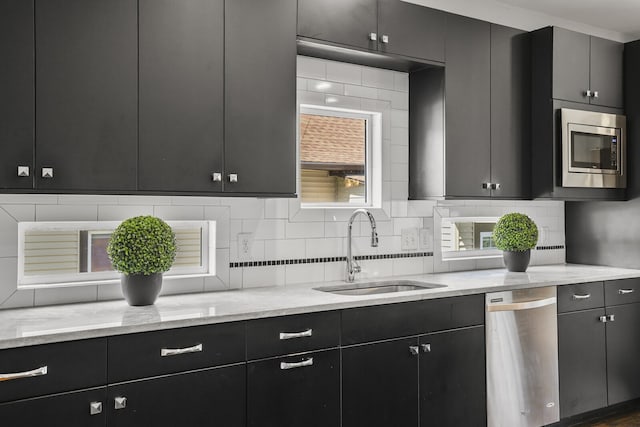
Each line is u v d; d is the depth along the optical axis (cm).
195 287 279
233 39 253
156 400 205
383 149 339
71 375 189
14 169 207
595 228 406
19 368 181
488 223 395
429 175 333
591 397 341
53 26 214
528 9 402
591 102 371
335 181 330
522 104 360
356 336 254
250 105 257
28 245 249
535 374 314
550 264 418
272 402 231
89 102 221
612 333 353
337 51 295
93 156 222
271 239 302
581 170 359
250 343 227
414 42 312
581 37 367
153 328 204
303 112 316
